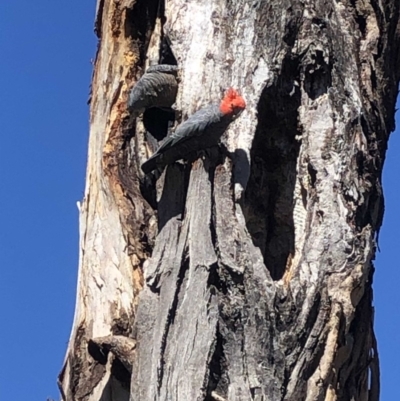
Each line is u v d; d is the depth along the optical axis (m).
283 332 6.06
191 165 6.36
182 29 6.74
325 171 6.57
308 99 6.80
